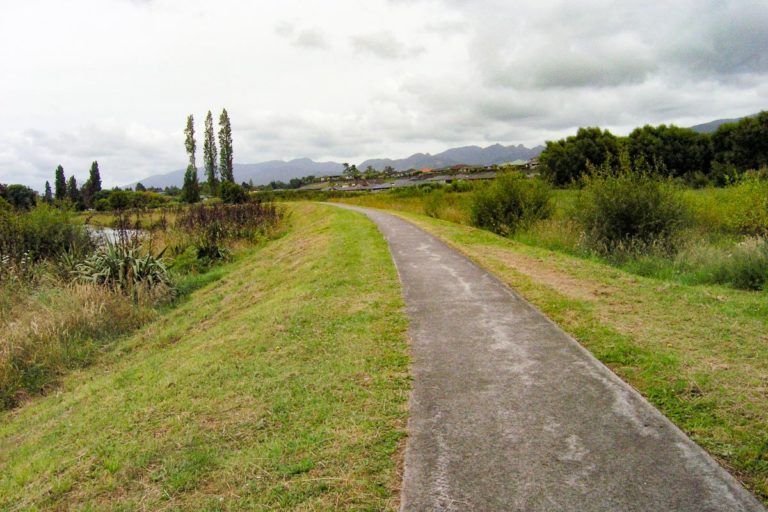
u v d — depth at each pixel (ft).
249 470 11.43
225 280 45.42
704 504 9.14
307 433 12.67
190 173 209.97
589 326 19.04
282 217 100.53
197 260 55.31
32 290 38.42
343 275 30.89
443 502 9.53
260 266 48.16
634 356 15.96
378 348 18.06
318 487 10.36
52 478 13.32
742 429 11.47
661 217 39.81
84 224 53.62
